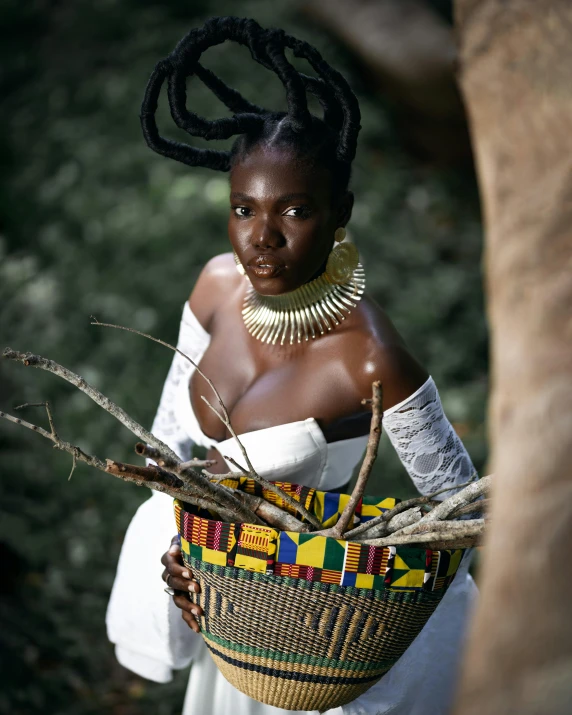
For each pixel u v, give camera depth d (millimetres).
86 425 4992
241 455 2029
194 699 2287
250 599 1664
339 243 1974
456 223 7359
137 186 6824
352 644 1682
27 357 1581
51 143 7281
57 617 3791
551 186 856
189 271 6090
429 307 6160
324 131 1861
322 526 1886
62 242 6496
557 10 880
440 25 8195
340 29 8375
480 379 5777
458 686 802
